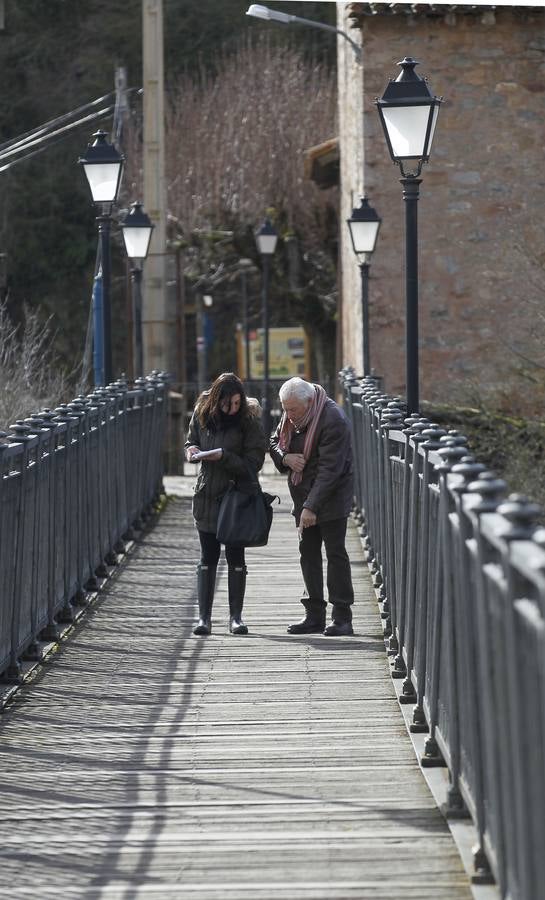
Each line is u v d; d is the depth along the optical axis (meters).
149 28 61.84
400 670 24.11
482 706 14.18
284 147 120.25
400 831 16.62
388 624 26.95
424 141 28.67
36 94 129.25
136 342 52.19
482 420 53.09
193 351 152.38
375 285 58.34
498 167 57.91
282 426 28.11
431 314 58.00
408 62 29.05
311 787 18.44
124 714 22.34
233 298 149.50
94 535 33.66
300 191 117.62
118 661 26.14
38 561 26.14
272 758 19.83
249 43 130.25
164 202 62.75
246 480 27.77
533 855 11.15
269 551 40.50
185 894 14.67
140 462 44.75
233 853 15.95
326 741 20.69
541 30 57.59
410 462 22.86
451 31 57.53
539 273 56.19
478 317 57.91
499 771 13.10
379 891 14.64
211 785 18.61
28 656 25.89
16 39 130.00
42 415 28.02
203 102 127.06
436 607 18.36
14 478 23.39
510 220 57.53
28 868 15.61
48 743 20.75
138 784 18.70
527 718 10.95
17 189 127.06
